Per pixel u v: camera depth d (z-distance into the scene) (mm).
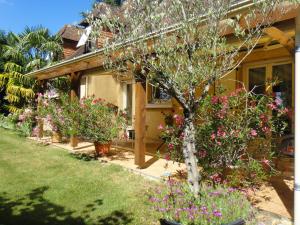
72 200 5520
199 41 3947
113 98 14516
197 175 4305
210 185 4773
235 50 4254
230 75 9281
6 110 18703
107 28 4395
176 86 4047
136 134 7586
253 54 8906
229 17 4398
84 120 9125
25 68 16453
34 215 4859
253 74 9078
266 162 5055
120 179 6797
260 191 5566
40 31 16859
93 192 5949
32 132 14211
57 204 5336
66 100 10539
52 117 10789
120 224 4516
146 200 5383
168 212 3969
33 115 14453
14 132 15398
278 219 4480
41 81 14906
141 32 3967
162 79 4027
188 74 3957
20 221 4629
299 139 4305
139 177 6895
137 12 3971
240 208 4062
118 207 5148
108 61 4418
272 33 4664
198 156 5074
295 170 4305
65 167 8008
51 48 16797
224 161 5094
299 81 4328
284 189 5660
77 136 10805
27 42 16797
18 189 6148
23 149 10797
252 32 4062
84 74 10375
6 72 17297
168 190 4625
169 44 3969
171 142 5484
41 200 5527
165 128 5938
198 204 4004
